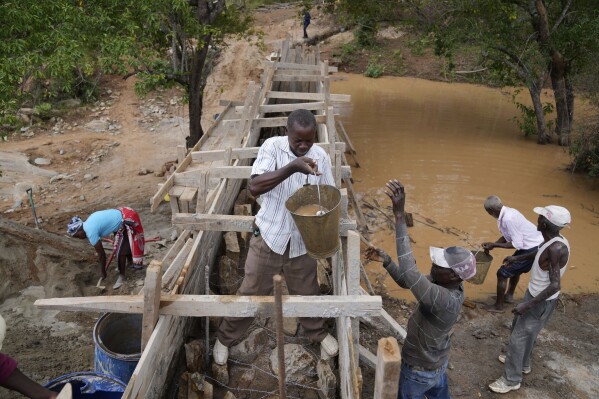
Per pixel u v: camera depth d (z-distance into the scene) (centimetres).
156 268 304
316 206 330
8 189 1053
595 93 1141
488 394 502
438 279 335
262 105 773
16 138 1345
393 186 330
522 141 1309
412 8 1348
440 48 1367
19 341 517
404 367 359
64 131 1430
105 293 618
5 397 443
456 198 960
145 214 878
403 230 333
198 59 1028
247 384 416
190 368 408
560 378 526
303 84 1195
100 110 1579
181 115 1584
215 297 324
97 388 314
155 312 315
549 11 1220
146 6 821
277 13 2842
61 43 688
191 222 422
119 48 748
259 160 338
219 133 834
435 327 332
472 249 777
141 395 312
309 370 425
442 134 1352
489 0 1173
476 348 568
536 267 462
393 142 1277
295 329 467
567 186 1028
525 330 472
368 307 320
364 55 2272
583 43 1116
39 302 311
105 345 425
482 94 1836
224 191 560
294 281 385
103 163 1225
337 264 435
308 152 340
